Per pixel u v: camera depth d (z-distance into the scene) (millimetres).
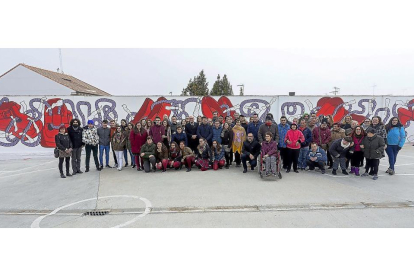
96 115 11922
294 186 6457
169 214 4910
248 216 4750
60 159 7742
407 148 12328
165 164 8180
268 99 12219
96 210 5176
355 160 7473
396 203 5266
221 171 8203
